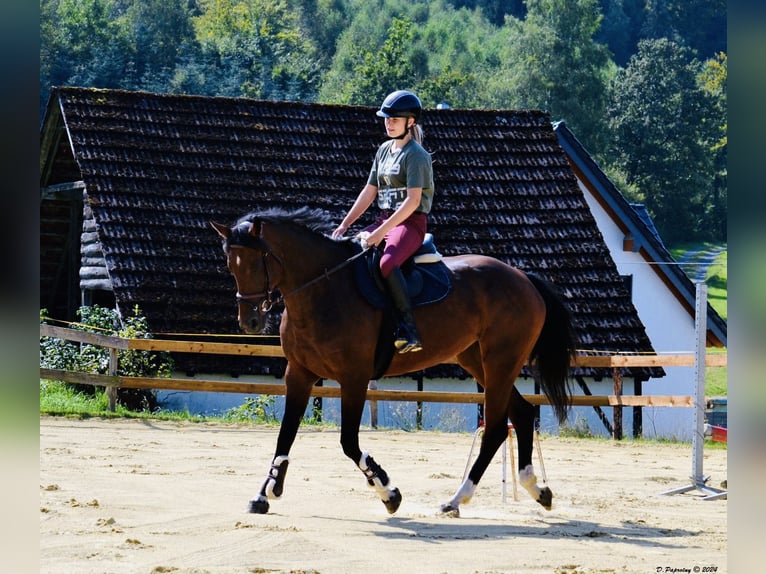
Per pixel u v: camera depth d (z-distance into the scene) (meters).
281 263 8.05
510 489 10.29
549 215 23.06
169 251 20.09
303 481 10.21
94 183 20.61
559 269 22.09
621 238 25.88
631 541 7.68
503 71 89.31
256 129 23.05
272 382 19.69
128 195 20.70
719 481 11.70
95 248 21.25
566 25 84.19
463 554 6.87
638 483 11.32
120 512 7.82
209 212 20.97
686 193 95.06
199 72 86.38
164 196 20.95
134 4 99.00
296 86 88.88
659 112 95.94
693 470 10.58
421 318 8.49
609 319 21.59
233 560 6.36
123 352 17.47
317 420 18.81
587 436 17.73
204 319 19.34
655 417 23.48
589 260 22.42
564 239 22.67
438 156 23.66
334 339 8.09
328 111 24.20
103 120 21.91
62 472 9.87
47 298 25.80
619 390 17.48
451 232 22.03
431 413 20.17
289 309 8.17
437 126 24.47
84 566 6.02
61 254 25.27
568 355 9.24
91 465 10.52
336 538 7.21
